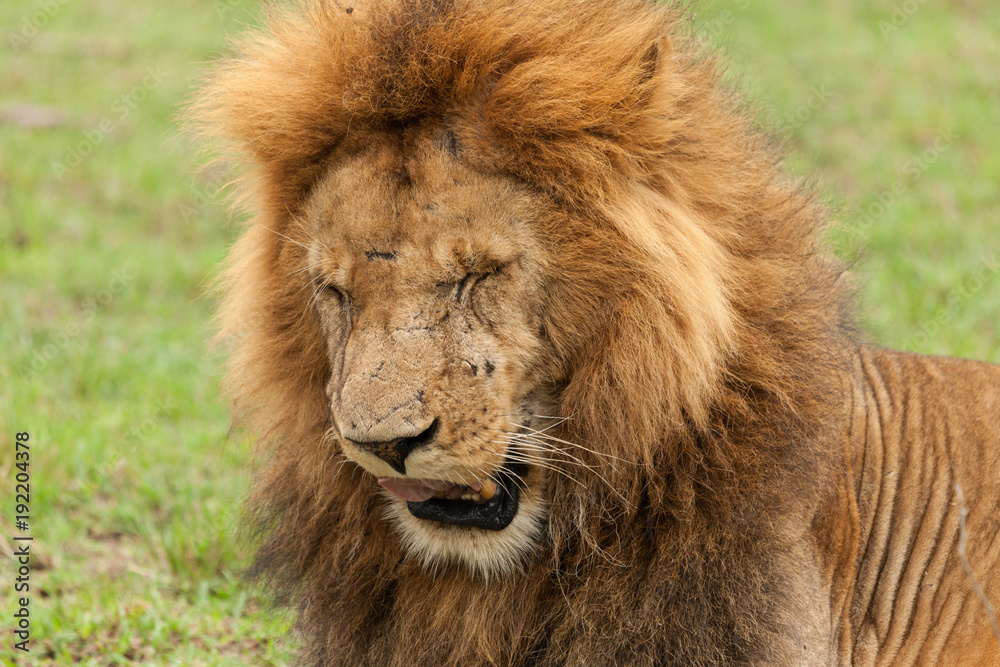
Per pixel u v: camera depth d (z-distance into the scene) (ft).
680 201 22.99
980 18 117.08
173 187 85.10
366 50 22.59
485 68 22.22
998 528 25.84
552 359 22.63
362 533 24.97
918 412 27.17
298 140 23.53
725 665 22.88
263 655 32.83
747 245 23.76
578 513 22.90
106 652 32.53
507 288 22.07
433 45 22.16
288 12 25.40
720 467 22.71
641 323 22.15
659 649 23.11
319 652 27.04
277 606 28.45
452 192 21.98
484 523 23.02
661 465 22.86
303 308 24.64
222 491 43.16
